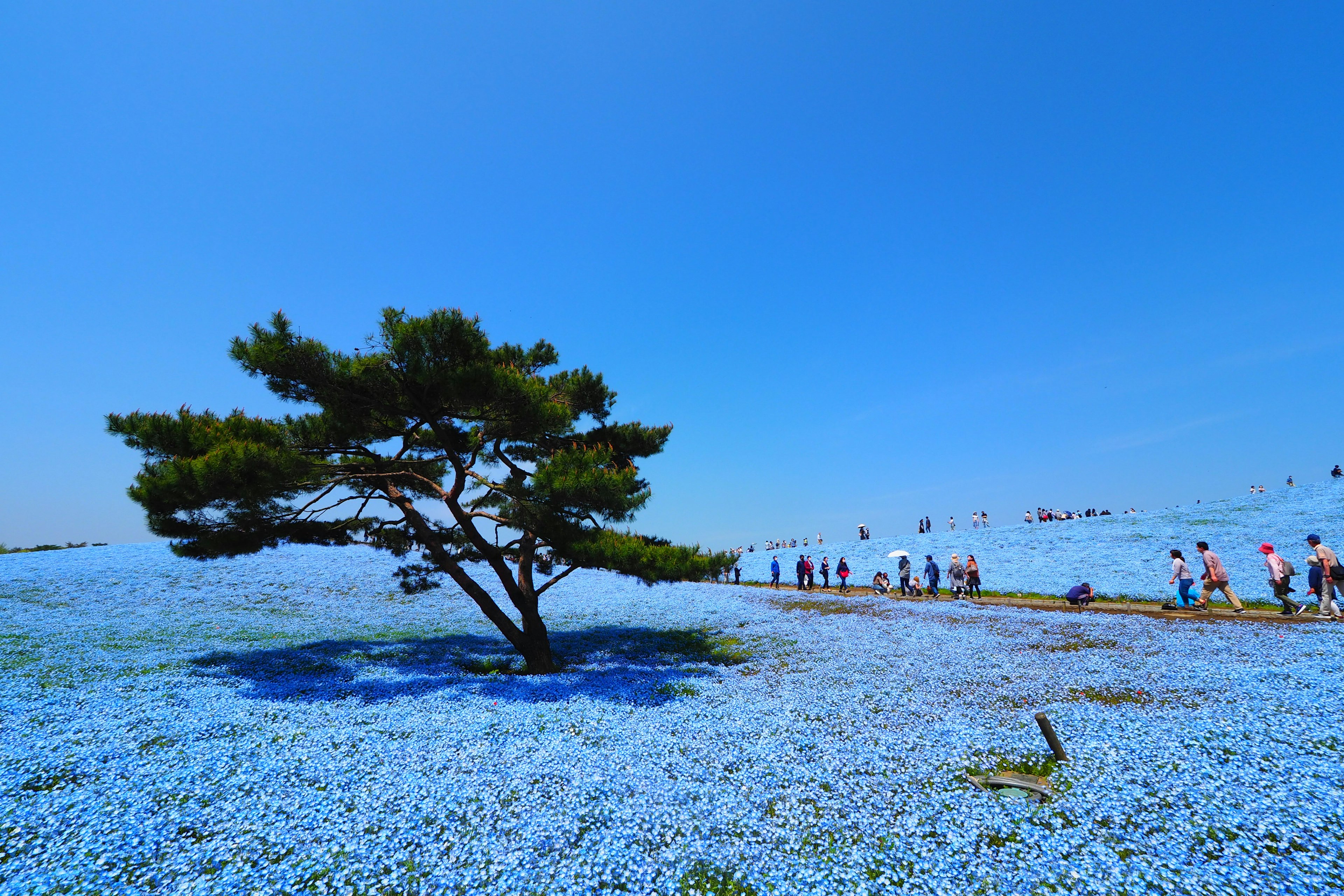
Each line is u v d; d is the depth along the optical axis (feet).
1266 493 141.90
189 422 38.93
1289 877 16.25
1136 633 49.26
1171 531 111.24
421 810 21.93
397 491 46.19
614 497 39.78
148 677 40.22
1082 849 18.43
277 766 25.63
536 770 25.41
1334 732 24.98
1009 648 47.93
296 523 46.34
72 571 95.09
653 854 19.34
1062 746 25.64
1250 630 46.98
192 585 90.22
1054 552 108.27
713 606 85.87
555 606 91.97
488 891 17.43
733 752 27.50
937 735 28.96
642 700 36.88
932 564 85.61
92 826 20.36
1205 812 19.83
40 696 34.53
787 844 19.77
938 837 19.77
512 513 43.34
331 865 18.70
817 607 78.95
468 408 40.42
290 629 65.82
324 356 36.83
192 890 17.33
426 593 94.84
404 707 34.99
